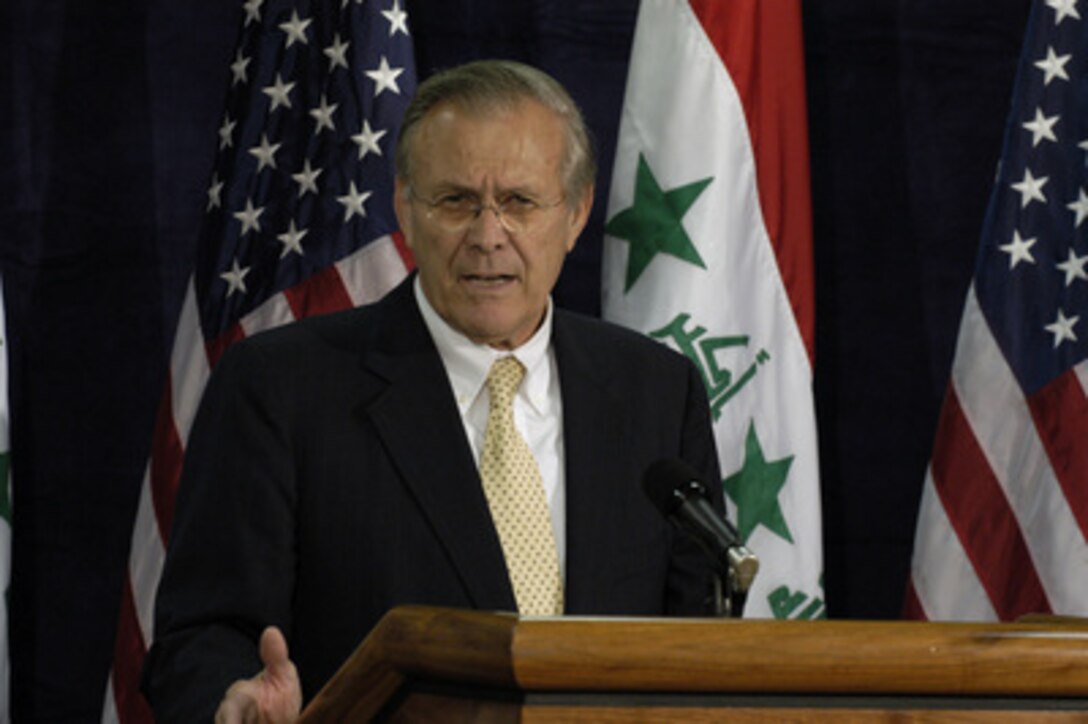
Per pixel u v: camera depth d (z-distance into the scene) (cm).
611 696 403
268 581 703
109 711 1101
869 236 1312
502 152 712
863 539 1300
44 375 1214
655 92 1190
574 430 749
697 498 566
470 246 713
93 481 1218
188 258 1238
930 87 1312
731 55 1191
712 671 400
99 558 1214
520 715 398
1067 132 1197
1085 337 1166
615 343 798
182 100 1245
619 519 737
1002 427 1171
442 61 1270
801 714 411
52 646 1203
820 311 1306
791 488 1159
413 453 721
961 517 1166
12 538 1201
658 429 772
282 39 1155
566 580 718
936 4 1315
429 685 425
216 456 729
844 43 1312
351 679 432
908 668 407
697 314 1150
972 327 1190
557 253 731
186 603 709
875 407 1307
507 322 724
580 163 744
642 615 732
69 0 1234
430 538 709
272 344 752
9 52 1220
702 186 1169
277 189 1132
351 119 1130
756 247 1180
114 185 1232
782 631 404
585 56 1284
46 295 1218
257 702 496
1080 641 413
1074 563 1138
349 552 709
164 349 1231
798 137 1201
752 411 1160
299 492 719
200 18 1250
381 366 742
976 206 1305
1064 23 1207
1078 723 418
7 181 1213
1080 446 1152
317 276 1111
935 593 1164
